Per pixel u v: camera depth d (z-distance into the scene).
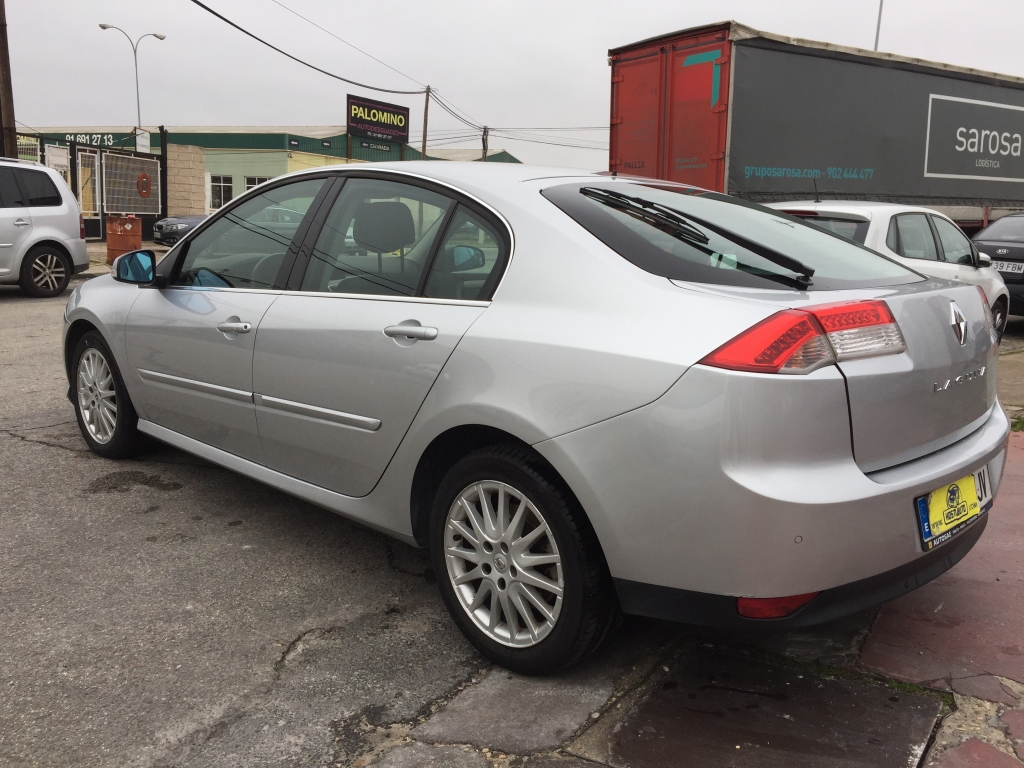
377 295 2.88
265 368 3.20
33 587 3.03
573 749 2.16
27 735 2.18
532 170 3.01
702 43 9.00
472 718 2.30
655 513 2.10
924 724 2.26
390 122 46.31
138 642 2.66
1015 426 5.45
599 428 2.17
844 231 6.78
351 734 2.22
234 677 2.48
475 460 2.50
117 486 4.10
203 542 3.47
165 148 24.33
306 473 3.17
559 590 2.34
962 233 7.91
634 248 2.42
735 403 1.98
